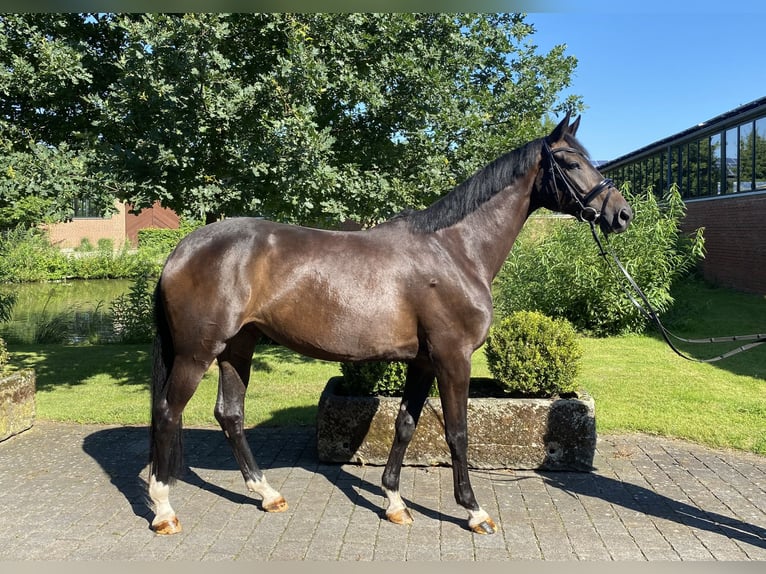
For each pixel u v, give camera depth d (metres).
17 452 4.57
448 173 5.94
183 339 3.18
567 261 9.95
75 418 5.44
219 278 3.14
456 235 3.36
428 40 5.96
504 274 10.63
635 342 9.27
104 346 9.47
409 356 3.30
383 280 3.19
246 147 5.11
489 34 6.15
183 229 27.30
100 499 3.68
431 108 5.61
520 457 4.20
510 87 6.40
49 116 5.91
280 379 7.07
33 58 5.25
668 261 9.98
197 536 3.19
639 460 4.38
